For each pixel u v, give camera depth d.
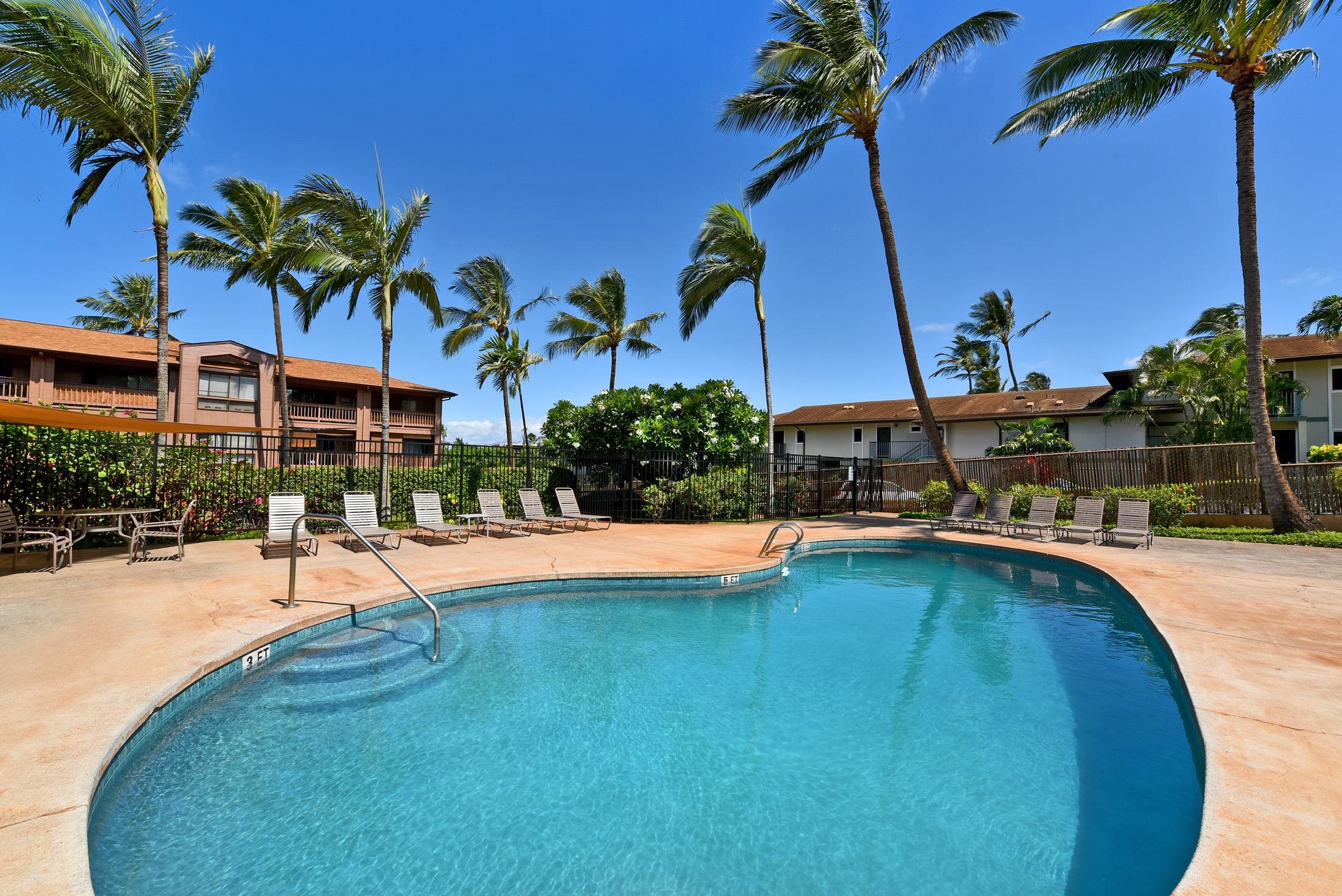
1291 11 10.25
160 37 10.78
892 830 2.86
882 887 2.46
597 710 4.20
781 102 14.33
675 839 2.79
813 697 4.49
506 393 26.64
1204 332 31.97
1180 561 9.07
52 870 2.01
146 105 10.39
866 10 14.57
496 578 7.29
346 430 28.98
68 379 23.14
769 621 6.66
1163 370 22.47
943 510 16.25
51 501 9.08
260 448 11.91
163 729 3.57
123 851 2.61
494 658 5.17
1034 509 12.73
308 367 29.20
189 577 7.02
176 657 4.17
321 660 4.90
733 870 2.57
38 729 3.06
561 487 16.12
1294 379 23.97
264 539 8.84
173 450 10.55
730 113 14.98
